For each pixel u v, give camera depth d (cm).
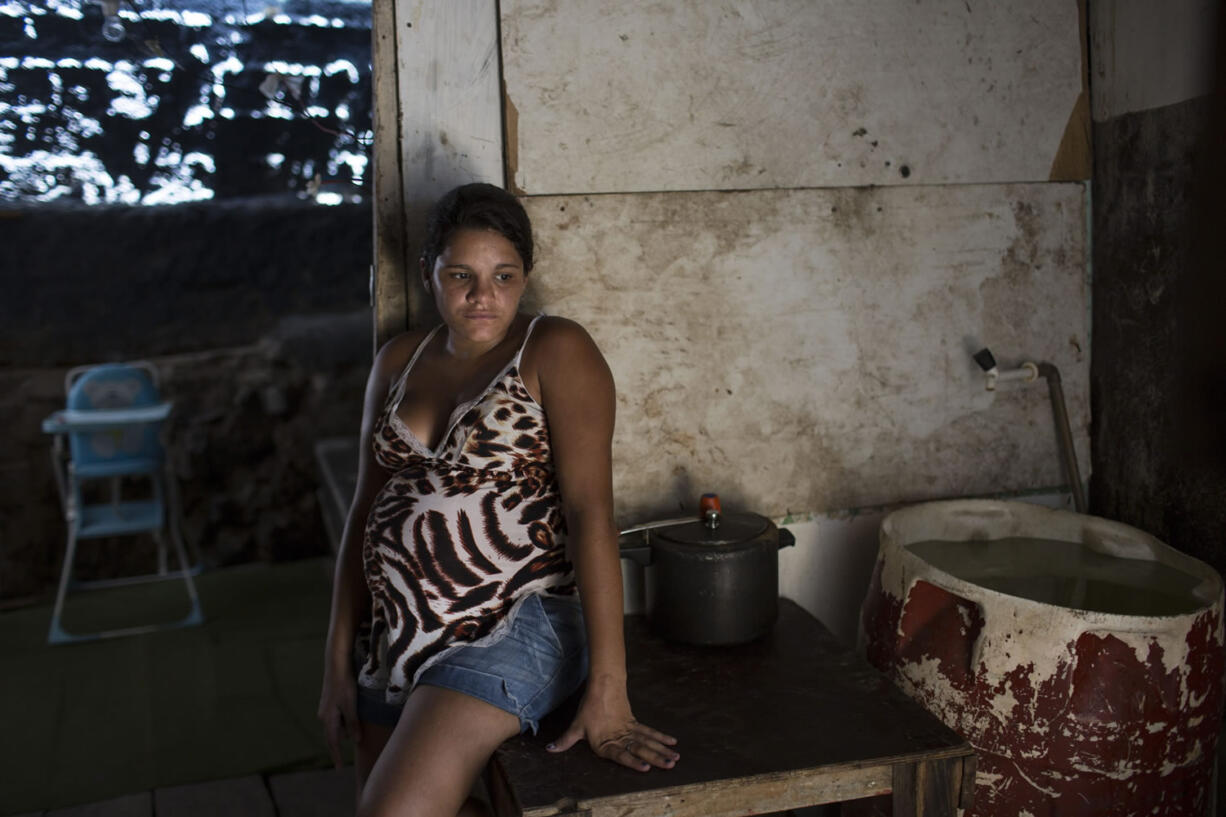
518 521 181
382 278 222
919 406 251
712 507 214
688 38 225
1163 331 231
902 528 228
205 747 338
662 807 159
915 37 237
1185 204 220
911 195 243
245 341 554
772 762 166
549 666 178
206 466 543
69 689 395
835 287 241
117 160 435
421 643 176
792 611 230
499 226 177
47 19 371
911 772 169
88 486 521
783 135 233
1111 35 240
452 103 219
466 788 165
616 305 229
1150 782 179
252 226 545
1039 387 258
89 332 523
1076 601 198
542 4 218
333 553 505
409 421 188
